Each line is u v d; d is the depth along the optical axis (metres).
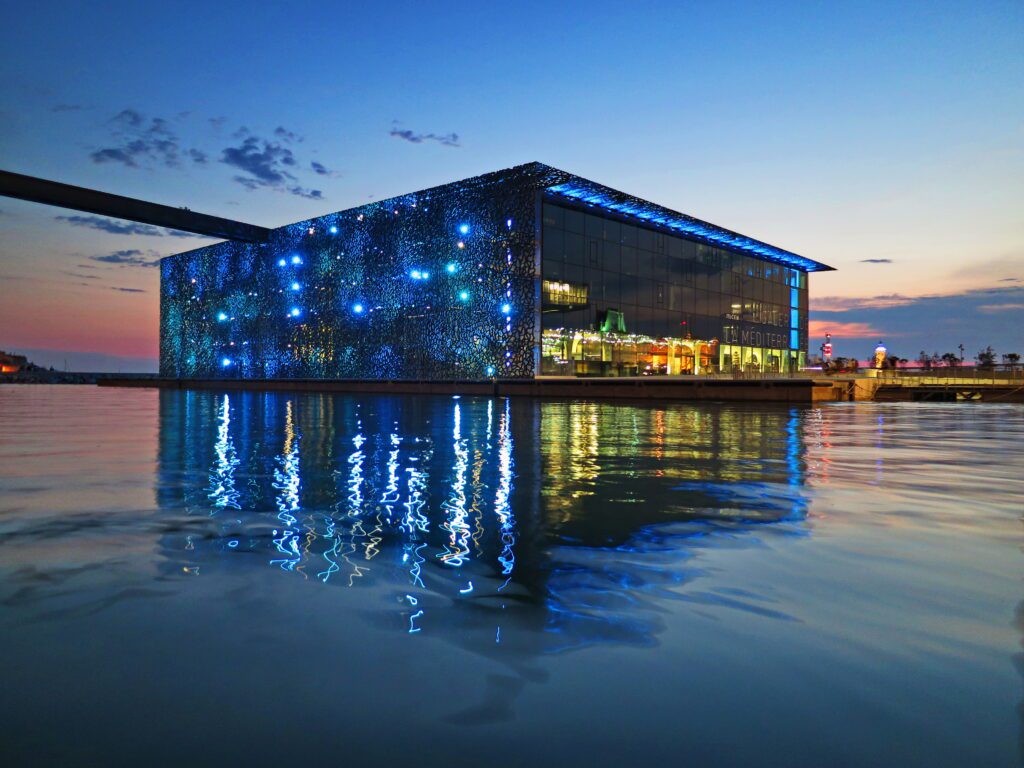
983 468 7.82
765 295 55.53
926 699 2.14
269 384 51.94
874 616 2.88
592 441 11.09
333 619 2.86
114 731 1.98
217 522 4.78
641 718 2.04
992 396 37.97
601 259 40.78
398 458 8.71
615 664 2.42
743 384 30.20
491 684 2.26
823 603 3.05
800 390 28.83
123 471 7.38
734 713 2.06
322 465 7.96
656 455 9.10
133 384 67.44
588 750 1.86
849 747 1.87
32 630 2.73
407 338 43.28
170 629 2.74
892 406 28.22
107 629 2.74
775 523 4.78
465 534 4.44
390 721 2.03
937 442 11.18
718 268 50.38
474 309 39.56
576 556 3.88
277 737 1.95
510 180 38.06
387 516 5.01
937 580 3.38
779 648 2.54
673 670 2.36
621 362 41.84
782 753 1.84
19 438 11.46
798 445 10.54
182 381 60.41
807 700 2.14
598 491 6.15
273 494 5.95
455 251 40.81
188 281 62.94
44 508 5.27
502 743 1.90
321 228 50.00
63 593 3.18
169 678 2.30
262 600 3.10
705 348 48.75
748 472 7.46
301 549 4.03
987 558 3.81
